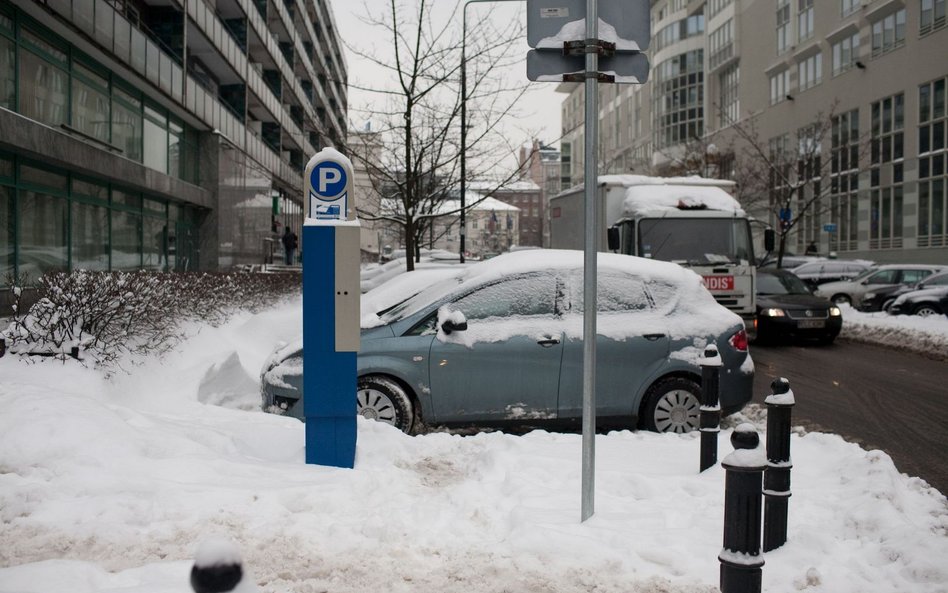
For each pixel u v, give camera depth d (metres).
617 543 4.34
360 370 7.61
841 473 5.76
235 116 36.09
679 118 65.69
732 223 16.20
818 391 11.42
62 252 20.11
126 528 4.31
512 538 4.40
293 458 6.13
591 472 4.79
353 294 5.89
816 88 44.59
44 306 9.16
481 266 8.56
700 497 5.30
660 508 5.05
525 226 110.50
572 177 94.25
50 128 18.12
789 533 4.52
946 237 34.50
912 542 4.20
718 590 3.80
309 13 56.25
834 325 17.75
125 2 23.08
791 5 47.22
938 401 10.59
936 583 3.81
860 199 40.72
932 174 35.31
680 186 16.89
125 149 24.08
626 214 16.55
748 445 3.23
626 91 81.00
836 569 4.01
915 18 36.25
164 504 4.67
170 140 28.52
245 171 37.97
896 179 37.88
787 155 42.09
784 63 47.75
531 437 7.09
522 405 7.77
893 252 38.09
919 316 19.94
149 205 26.91
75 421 5.64
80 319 9.31
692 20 64.44
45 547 4.08
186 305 12.90
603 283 8.13
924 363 14.81
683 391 7.89
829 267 30.34
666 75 66.94
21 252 17.88
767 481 4.43
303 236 5.86
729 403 8.03
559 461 6.01
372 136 18.27
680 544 4.33
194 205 31.14
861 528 4.59
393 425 7.59
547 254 8.34
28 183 18.22
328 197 5.91
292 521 4.56
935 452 7.67
